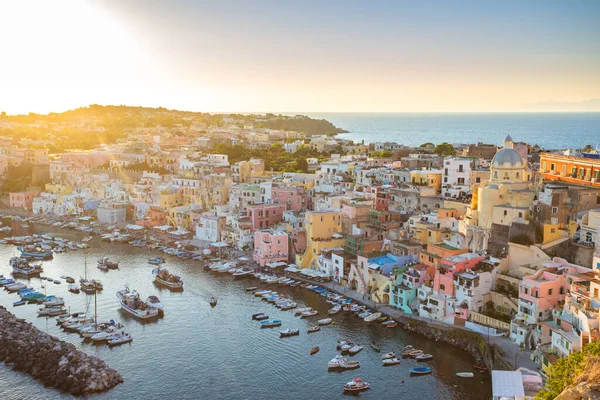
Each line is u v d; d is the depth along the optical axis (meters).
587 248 159.25
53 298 189.00
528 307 147.62
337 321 171.88
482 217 184.75
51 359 144.12
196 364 147.75
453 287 165.38
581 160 196.50
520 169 191.50
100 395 133.50
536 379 118.81
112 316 177.88
